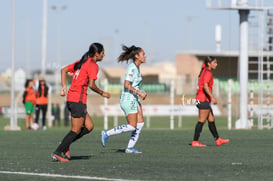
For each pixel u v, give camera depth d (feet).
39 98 182.09
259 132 143.43
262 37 183.01
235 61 328.49
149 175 63.41
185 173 65.10
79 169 68.90
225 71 330.13
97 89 76.59
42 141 118.52
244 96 180.04
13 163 75.82
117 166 71.97
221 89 320.70
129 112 87.92
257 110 194.39
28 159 80.89
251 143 109.50
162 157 83.30
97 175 63.46
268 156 84.58
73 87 76.33
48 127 213.05
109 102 318.24
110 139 121.70
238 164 73.97
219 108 315.78
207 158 81.76
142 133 141.69
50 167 71.15
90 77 75.61
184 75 463.42
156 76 532.73
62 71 77.71
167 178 61.00
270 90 209.46
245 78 180.04
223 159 80.38
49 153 90.33
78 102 76.02
